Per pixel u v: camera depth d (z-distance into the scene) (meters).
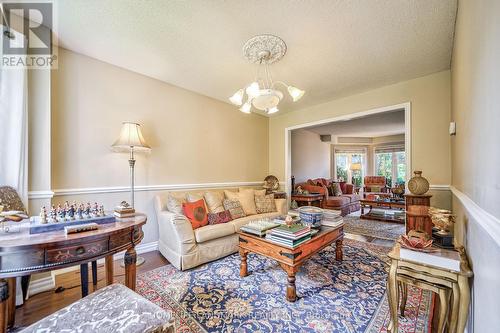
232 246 2.72
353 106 3.48
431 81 2.79
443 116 2.70
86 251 1.13
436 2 1.60
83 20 1.84
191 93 3.38
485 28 0.87
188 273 2.20
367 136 7.74
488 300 0.83
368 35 2.00
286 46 2.18
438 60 2.45
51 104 2.17
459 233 1.72
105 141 2.53
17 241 1.01
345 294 1.81
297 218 2.33
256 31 1.95
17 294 1.67
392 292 1.22
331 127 6.25
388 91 3.12
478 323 0.98
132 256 1.43
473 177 1.15
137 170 2.78
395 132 7.01
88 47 2.23
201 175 3.50
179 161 3.22
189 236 2.33
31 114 1.86
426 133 2.81
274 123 4.71
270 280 2.05
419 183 2.46
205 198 3.12
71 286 1.97
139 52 2.32
